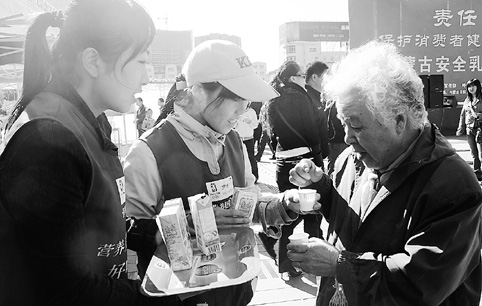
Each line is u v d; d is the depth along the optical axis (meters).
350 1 14.42
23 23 5.74
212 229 1.45
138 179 1.64
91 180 1.02
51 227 0.90
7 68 9.17
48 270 0.93
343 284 1.30
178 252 1.32
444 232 1.18
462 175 1.22
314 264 1.36
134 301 1.08
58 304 0.96
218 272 1.30
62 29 1.07
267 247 2.11
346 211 1.51
